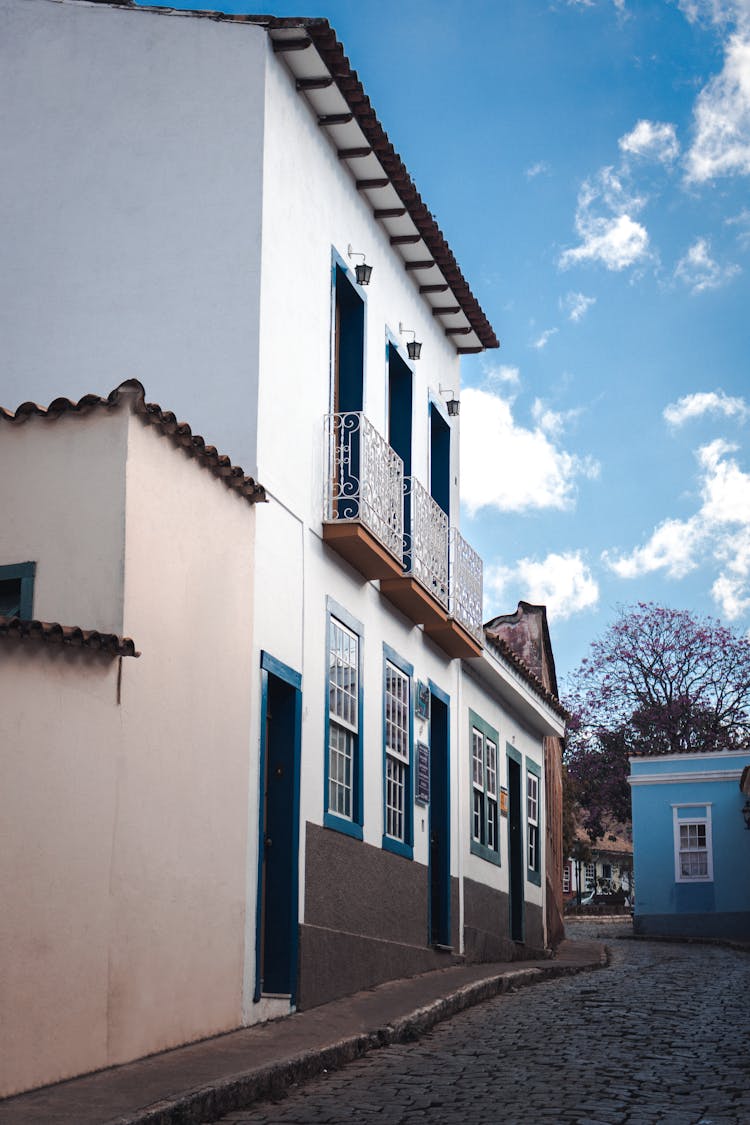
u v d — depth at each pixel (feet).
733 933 103.40
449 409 56.08
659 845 106.93
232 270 36.96
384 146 43.83
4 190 38.24
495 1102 25.57
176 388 36.52
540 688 67.67
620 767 149.69
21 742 24.68
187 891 30.40
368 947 42.22
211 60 38.27
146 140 38.04
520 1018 38.01
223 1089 24.91
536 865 69.62
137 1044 27.76
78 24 38.99
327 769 40.09
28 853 24.62
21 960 24.21
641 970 57.41
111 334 37.04
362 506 41.37
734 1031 35.06
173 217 37.47
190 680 31.12
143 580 29.09
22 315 37.47
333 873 40.04
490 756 61.36
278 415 37.68
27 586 28.66
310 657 39.29
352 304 46.06
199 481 32.14
